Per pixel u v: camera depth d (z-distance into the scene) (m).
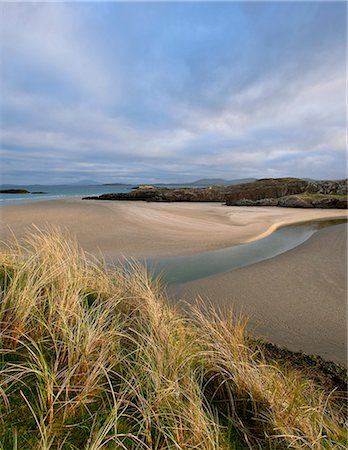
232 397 1.98
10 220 15.17
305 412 2.00
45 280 2.61
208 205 38.50
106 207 23.58
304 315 5.11
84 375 1.79
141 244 11.21
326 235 13.83
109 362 1.99
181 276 7.49
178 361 2.15
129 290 3.61
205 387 2.10
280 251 10.54
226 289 6.44
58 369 1.82
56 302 2.31
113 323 2.45
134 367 1.95
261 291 6.30
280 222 19.83
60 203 26.75
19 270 2.81
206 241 12.23
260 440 1.70
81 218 16.94
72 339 1.99
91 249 10.17
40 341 1.93
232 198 47.78
